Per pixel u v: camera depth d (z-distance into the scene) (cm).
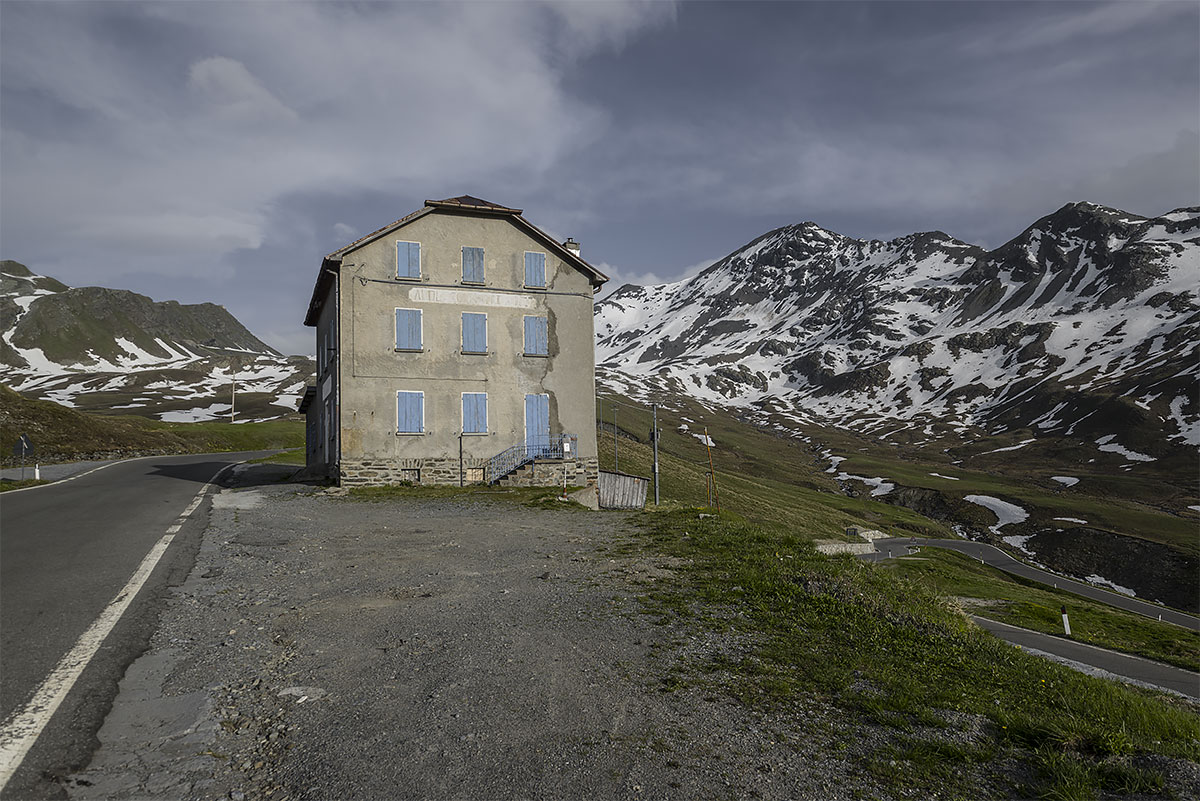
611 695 615
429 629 802
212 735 527
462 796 440
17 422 5009
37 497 2269
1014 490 13362
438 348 3050
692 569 1144
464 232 3142
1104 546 9962
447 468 3008
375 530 1639
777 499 10169
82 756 487
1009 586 6153
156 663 678
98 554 1223
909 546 8931
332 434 3167
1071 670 856
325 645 743
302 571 1133
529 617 859
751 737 543
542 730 540
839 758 516
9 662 665
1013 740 569
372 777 462
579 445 3175
